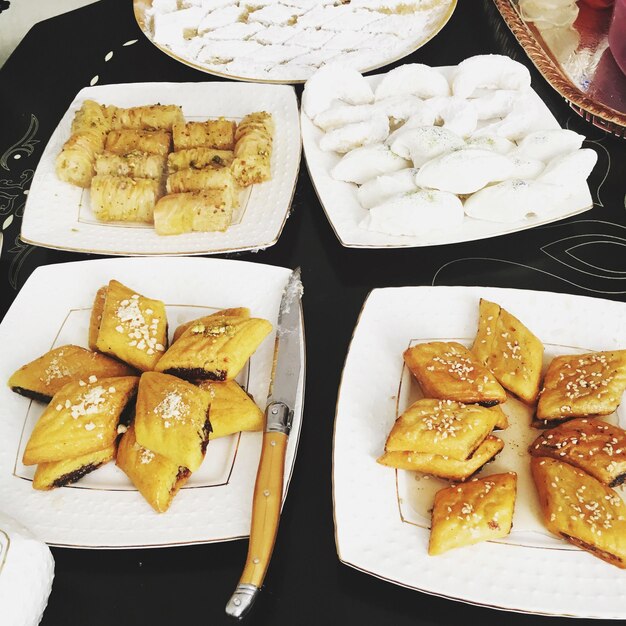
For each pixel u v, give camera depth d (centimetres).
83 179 65
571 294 56
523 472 48
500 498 44
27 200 64
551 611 41
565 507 44
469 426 46
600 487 45
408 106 67
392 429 47
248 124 67
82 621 43
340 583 44
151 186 62
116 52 80
